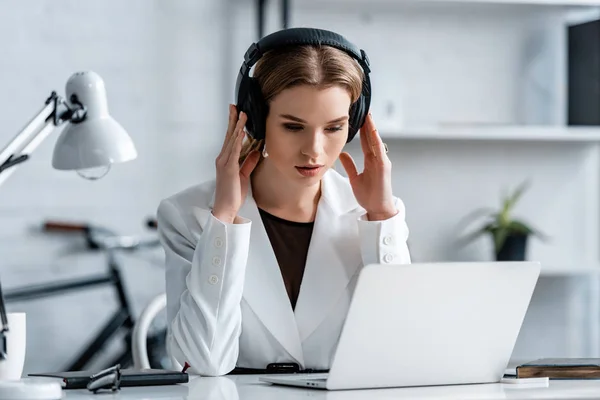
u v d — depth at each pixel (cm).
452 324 157
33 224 425
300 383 158
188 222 201
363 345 151
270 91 180
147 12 431
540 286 470
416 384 159
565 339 470
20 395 137
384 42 444
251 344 196
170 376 163
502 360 165
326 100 177
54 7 425
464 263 153
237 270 184
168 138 433
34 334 428
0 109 420
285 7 414
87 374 169
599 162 468
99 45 428
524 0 428
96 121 175
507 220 435
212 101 436
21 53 422
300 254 203
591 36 441
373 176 201
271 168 201
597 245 467
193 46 434
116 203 431
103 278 422
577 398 143
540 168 462
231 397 142
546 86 457
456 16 450
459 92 450
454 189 455
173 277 199
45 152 426
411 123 447
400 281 149
